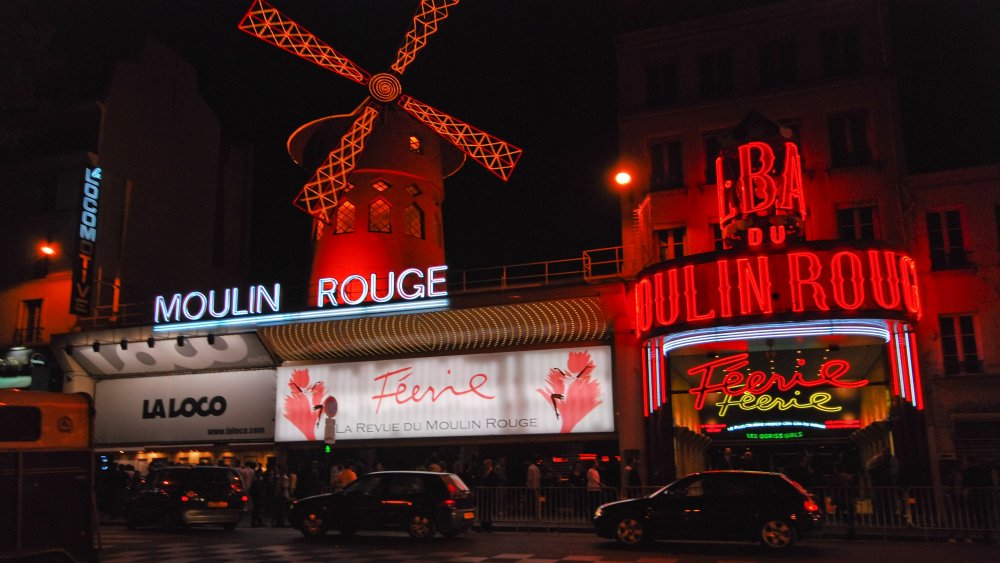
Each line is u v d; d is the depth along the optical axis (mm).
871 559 11453
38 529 7766
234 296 22594
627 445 19328
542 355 20453
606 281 19359
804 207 16906
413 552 12516
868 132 19281
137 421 24516
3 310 26281
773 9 20453
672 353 19047
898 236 18500
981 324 17828
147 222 28328
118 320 25984
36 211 26688
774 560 11453
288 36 24266
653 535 12906
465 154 25250
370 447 22484
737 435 19984
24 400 7812
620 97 21297
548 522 16328
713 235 19844
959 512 13758
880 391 18516
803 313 15453
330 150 24812
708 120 20406
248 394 23422
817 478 19125
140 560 11672
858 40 19766
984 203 18234
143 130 28734
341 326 21453
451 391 21078
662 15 21750
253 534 15945
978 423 17531
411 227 23969
